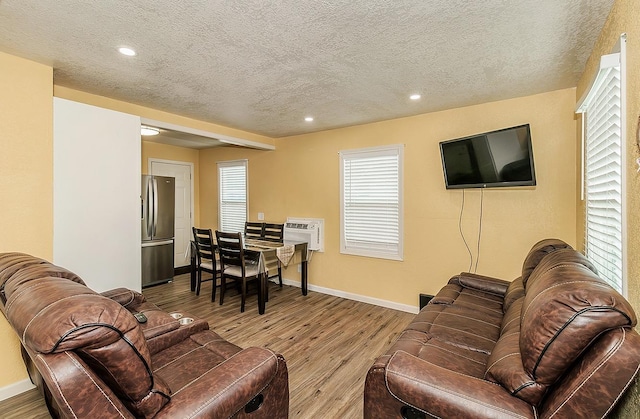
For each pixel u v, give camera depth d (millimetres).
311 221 4480
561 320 996
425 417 1249
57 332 845
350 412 1929
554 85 2676
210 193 5902
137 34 1841
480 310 2252
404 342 1771
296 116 3662
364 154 4012
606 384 913
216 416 1088
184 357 1675
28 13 1617
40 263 1479
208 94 2900
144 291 4457
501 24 1727
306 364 2494
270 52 2070
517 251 3045
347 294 4199
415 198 3621
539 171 2906
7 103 2066
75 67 2303
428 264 3561
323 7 1566
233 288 4578
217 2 1524
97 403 883
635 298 1322
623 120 1428
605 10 1596
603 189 1843
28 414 1895
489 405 1075
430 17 1658
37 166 2193
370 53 2080
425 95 2920
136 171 2803
